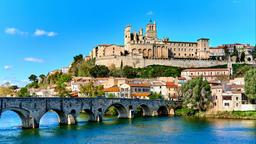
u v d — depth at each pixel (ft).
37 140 419.33
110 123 601.21
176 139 431.43
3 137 437.99
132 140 424.87
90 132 487.20
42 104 531.91
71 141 415.23
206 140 422.00
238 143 402.93
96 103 629.51
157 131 497.87
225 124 575.38
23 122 521.24
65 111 570.87
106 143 403.95
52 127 537.65
